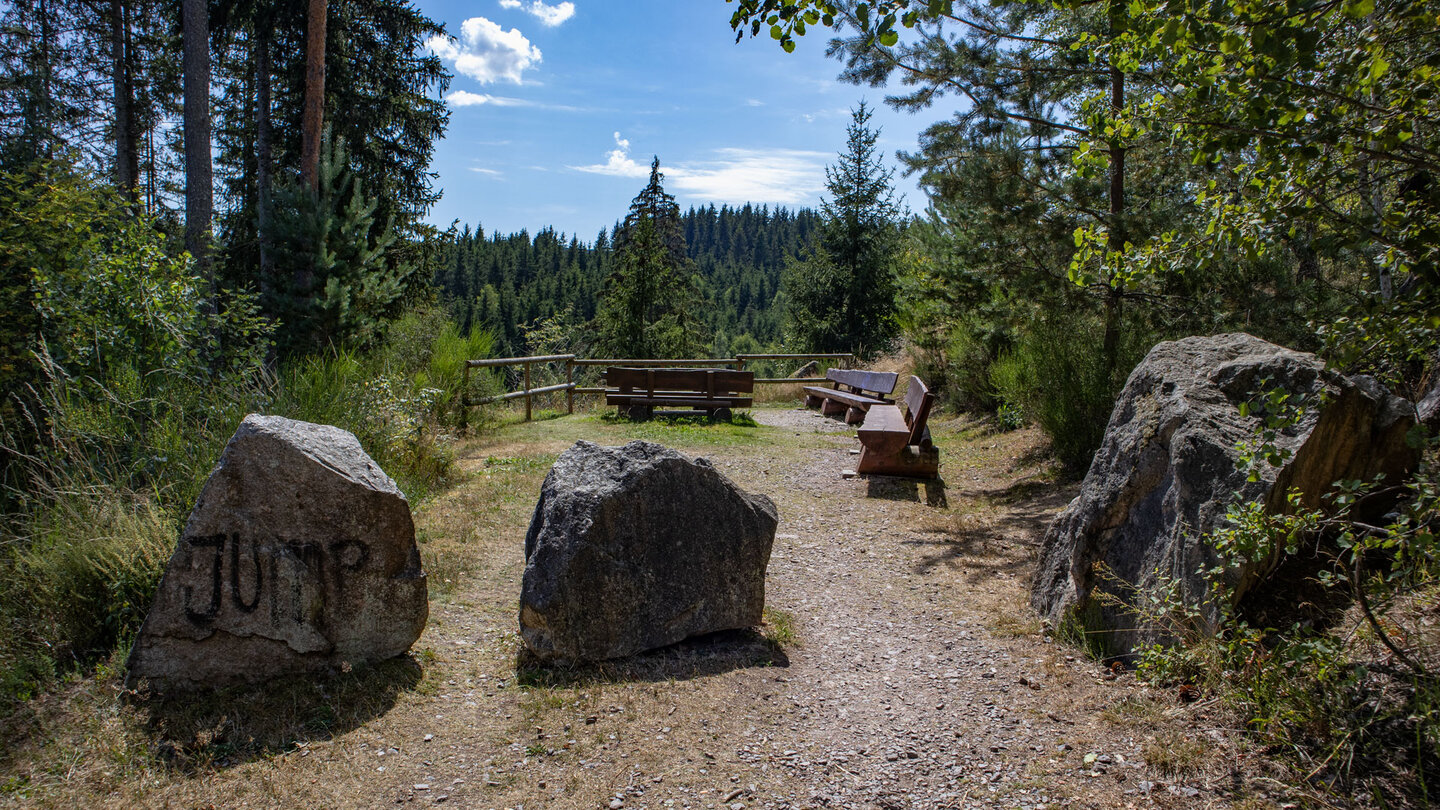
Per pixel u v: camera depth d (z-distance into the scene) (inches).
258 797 108.3
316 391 261.4
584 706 134.0
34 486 200.5
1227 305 268.8
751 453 357.7
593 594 148.5
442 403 384.8
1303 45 83.0
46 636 145.6
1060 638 159.8
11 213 243.3
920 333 514.0
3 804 104.4
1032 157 294.0
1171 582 138.5
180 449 196.5
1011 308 335.0
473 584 191.3
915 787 112.5
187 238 463.8
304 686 136.6
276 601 136.9
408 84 633.0
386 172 629.9
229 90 698.2
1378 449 146.6
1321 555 145.9
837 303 957.8
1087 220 284.4
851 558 219.6
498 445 368.5
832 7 110.7
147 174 828.6
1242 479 131.4
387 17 593.0
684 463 158.9
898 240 879.7
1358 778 103.0
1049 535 181.6
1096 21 265.7
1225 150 108.2
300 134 581.0
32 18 687.7
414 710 132.6
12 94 651.5
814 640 167.3
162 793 108.2
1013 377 363.6
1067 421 293.0
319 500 139.1
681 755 120.3
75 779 110.4
